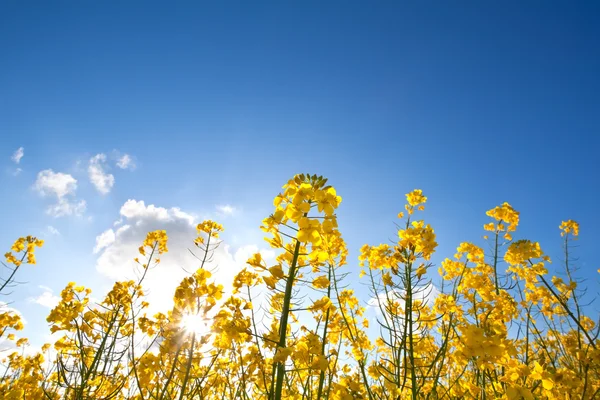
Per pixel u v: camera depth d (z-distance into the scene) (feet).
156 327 12.13
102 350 12.96
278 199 9.29
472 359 9.64
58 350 14.06
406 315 11.27
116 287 14.55
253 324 9.24
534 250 16.97
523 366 10.29
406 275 11.74
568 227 19.34
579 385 11.17
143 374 10.55
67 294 13.19
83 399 11.82
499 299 14.92
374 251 13.09
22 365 22.11
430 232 12.05
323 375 11.68
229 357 13.04
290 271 8.48
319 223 8.55
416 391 10.63
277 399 7.13
